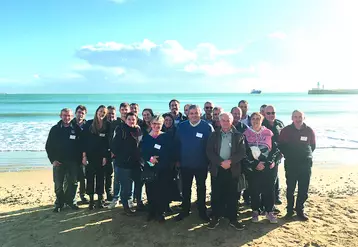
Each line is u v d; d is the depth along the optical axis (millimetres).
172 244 4805
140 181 6008
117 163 5828
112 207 6348
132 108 6863
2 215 6082
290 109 42094
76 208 6297
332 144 15945
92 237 5062
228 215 5332
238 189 5227
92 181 6230
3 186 8734
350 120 26875
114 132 5895
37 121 25688
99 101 67562
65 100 74938
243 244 4770
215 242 4852
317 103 61656
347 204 6469
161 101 70312
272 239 4914
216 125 6461
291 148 5582
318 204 6469
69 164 6168
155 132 5594
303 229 5262
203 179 5520
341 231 5188
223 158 5219
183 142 5473
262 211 5926
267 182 5469
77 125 6328
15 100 76188
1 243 4906
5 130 20000
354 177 9836
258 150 5340
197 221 5594
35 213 6164
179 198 5770
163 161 5516
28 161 12234
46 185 8891
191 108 5445
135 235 5094
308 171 5578
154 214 5688
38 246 4812
